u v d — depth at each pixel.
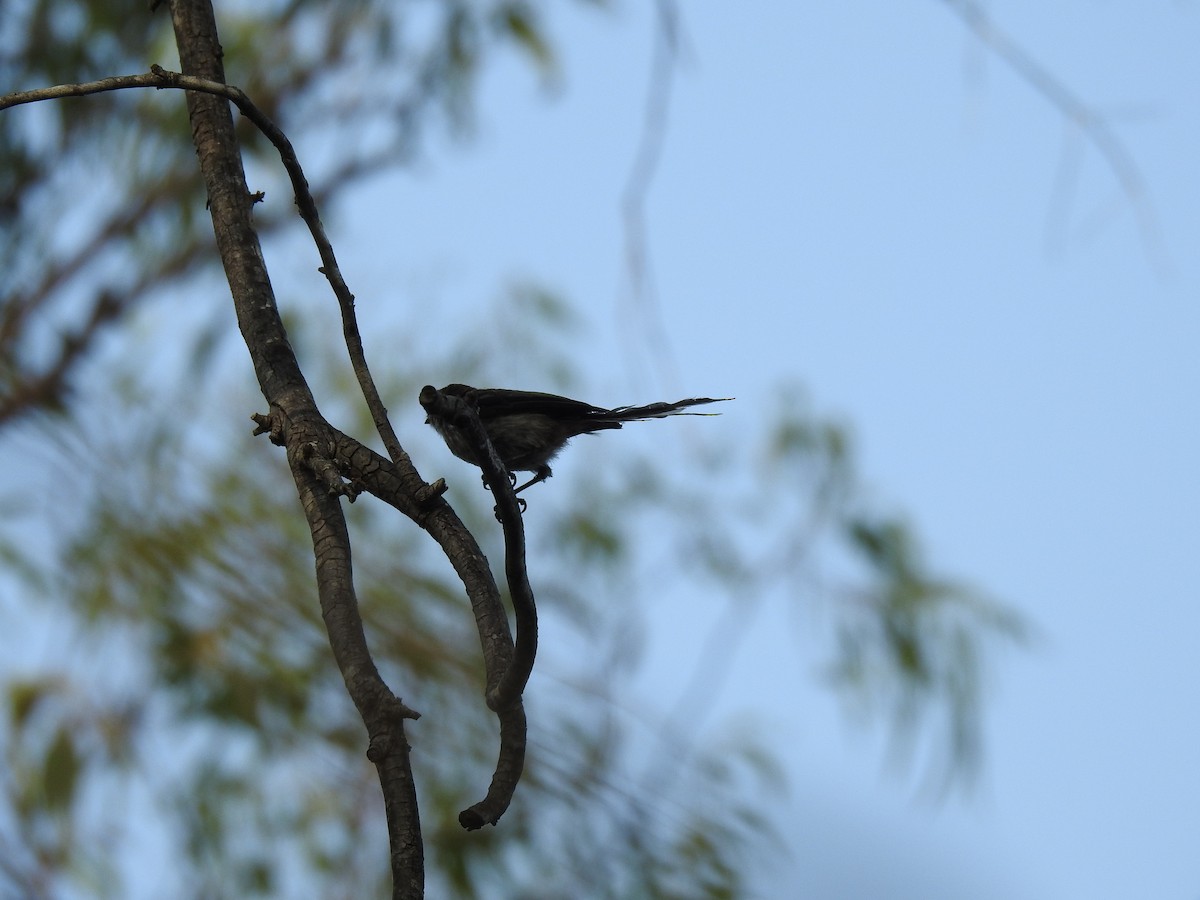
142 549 10.28
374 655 10.30
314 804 10.05
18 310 12.13
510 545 4.60
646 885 9.45
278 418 5.77
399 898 4.25
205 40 6.86
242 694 10.02
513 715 4.82
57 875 9.34
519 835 9.59
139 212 13.08
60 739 9.62
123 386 11.04
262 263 6.39
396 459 5.51
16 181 12.90
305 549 10.84
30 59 13.05
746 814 9.83
